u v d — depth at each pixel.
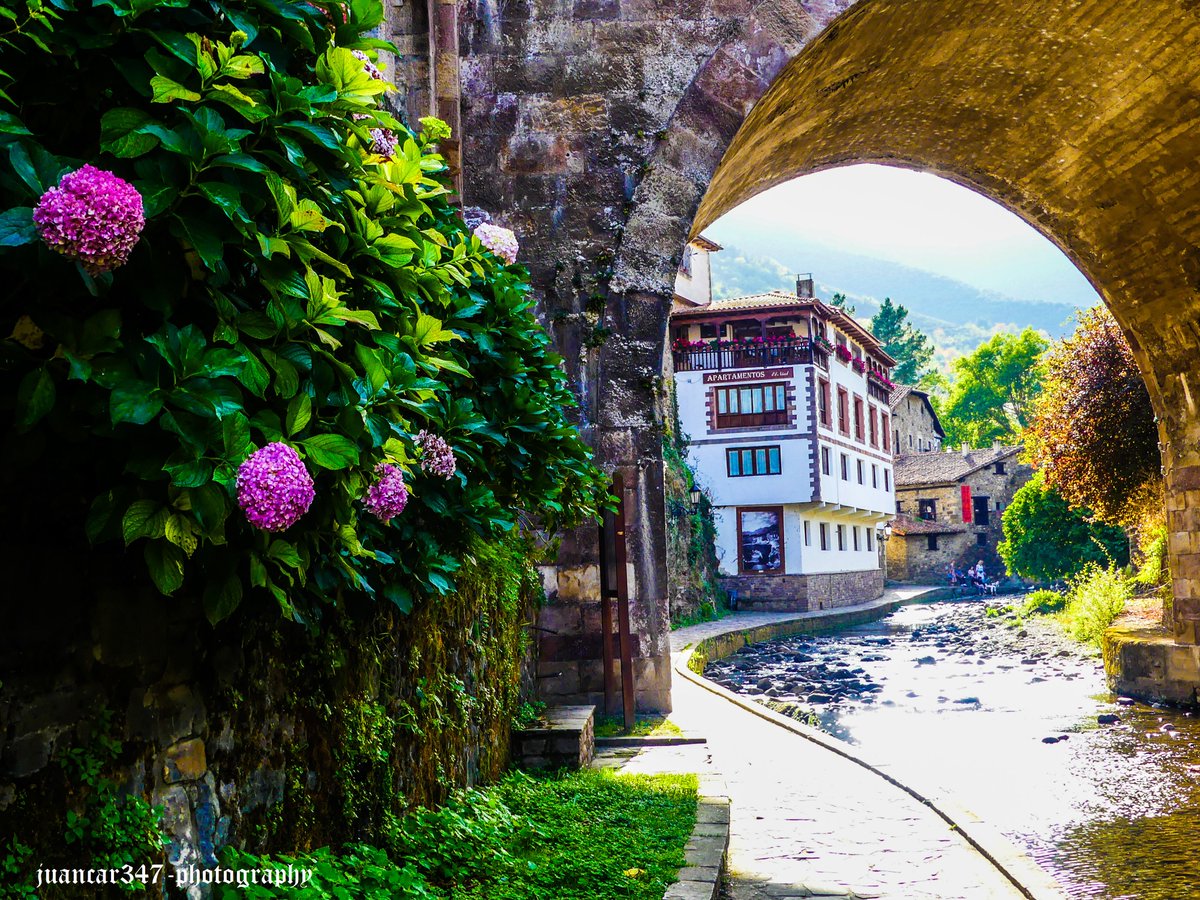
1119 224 16.03
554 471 6.06
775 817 7.66
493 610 7.30
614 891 4.77
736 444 40.50
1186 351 16.19
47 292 2.51
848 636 34.09
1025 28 12.64
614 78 11.41
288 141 2.99
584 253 11.27
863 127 15.48
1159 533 22.97
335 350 3.35
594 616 11.01
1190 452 16.06
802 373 39.88
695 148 11.41
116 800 2.88
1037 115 14.68
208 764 3.32
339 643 4.25
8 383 2.57
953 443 91.50
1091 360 21.59
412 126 10.22
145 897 2.92
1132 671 16.34
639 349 11.23
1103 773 11.08
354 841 4.31
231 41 2.80
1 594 2.58
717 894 5.30
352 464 3.12
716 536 39.75
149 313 2.76
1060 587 38.09
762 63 11.41
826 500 40.81
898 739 13.99
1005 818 9.29
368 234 3.53
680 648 22.81
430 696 5.38
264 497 2.58
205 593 2.92
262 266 2.93
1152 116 13.69
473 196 11.35
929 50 12.96
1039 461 23.25
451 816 5.12
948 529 64.31
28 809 2.62
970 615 38.41
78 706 2.80
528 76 11.43
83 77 2.73
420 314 4.03
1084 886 7.17
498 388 5.69
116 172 2.64
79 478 2.83
